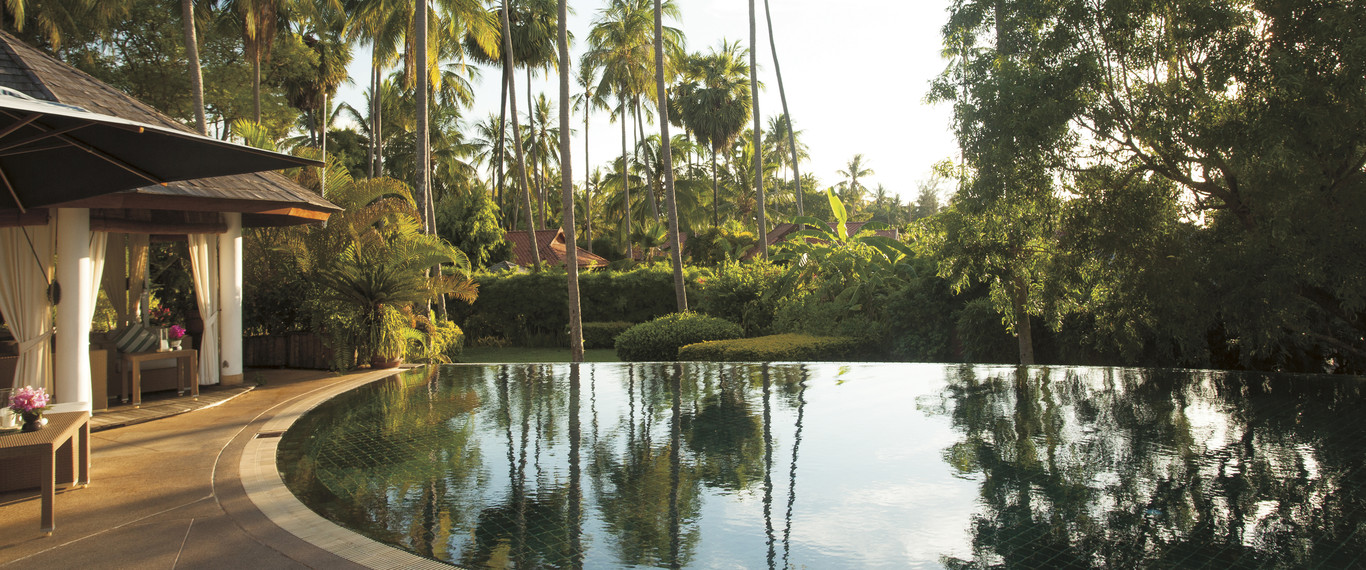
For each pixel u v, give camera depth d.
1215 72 7.56
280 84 29.48
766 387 8.51
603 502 4.12
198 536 3.62
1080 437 5.53
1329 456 4.83
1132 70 8.48
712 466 4.88
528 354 20.52
